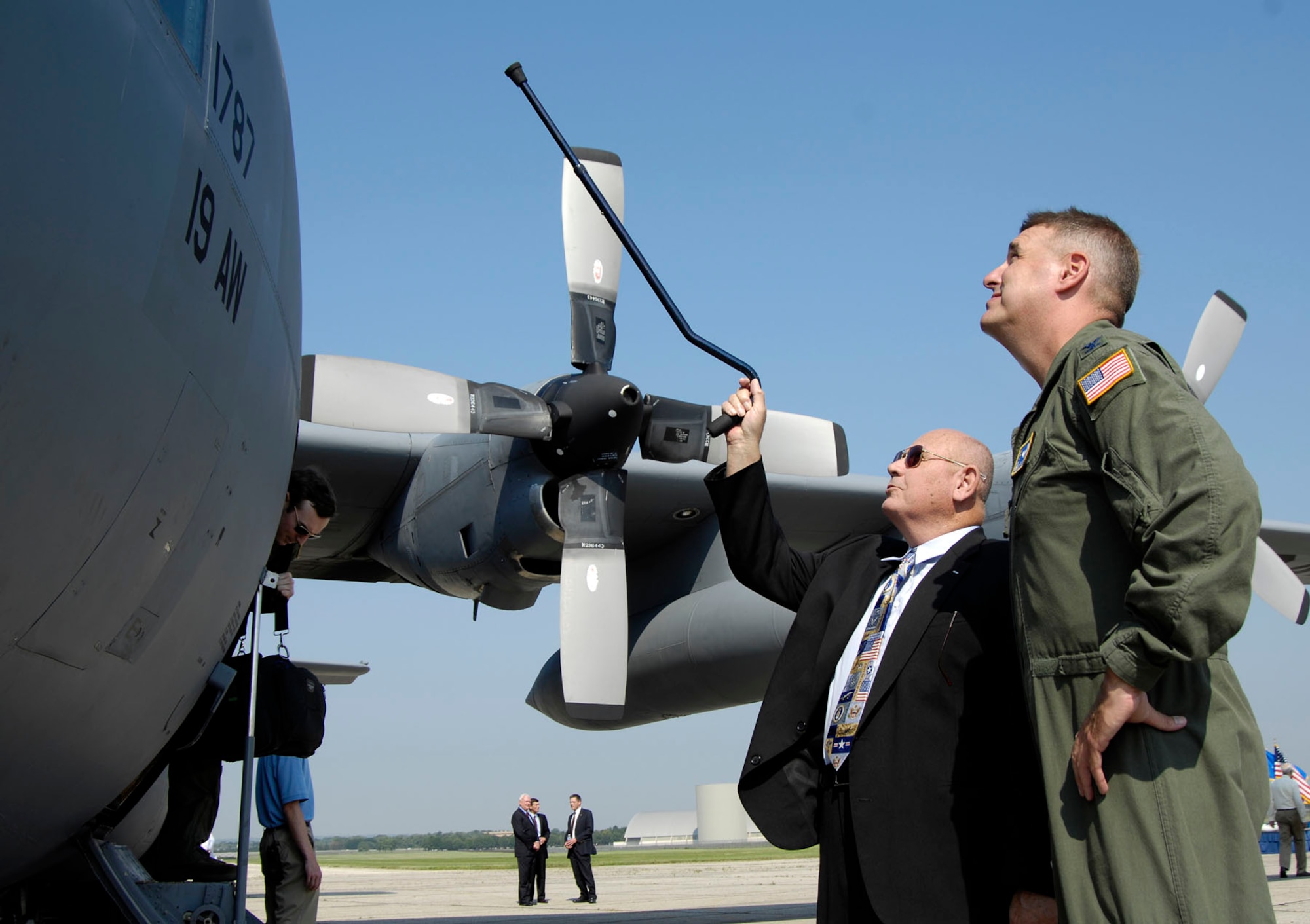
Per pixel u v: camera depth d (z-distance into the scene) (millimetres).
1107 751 1778
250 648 3383
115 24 1995
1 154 1624
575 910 11797
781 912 10422
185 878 3992
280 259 3004
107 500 2037
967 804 2287
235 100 2627
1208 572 1653
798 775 2654
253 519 2936
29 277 1694
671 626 8508
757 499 2895
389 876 31562
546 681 8867
